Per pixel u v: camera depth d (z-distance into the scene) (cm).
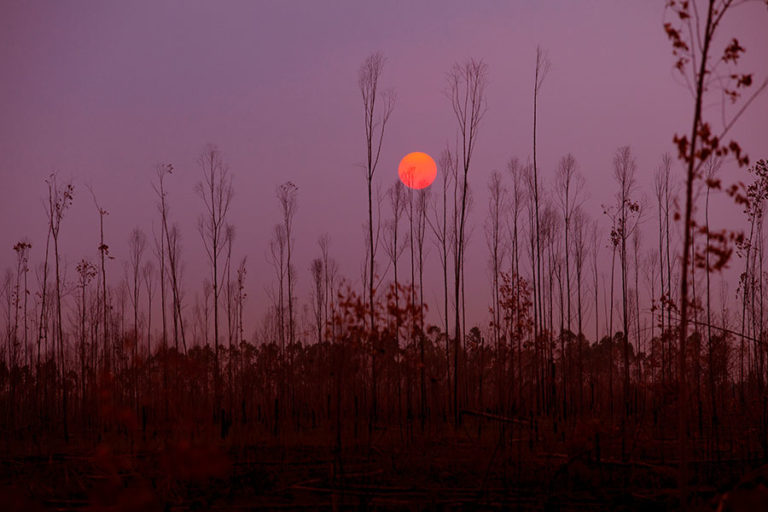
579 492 1199
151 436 1728
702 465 1377
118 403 1825
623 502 1124
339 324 1233
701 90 750
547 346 2191
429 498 1133
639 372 2212
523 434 1784
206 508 1075
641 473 1351
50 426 2114
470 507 1086
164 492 1141
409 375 1634
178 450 656
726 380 1839
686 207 759
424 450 1527
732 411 1745
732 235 738
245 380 2150
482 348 2375
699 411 1591
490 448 1559
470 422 2105
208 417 1230
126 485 1198
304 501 1124
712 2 752
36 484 1260
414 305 1287
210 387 2022
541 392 2411
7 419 2195
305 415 2350
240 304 2573
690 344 1605
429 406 2111
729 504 700
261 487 1234
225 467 665
